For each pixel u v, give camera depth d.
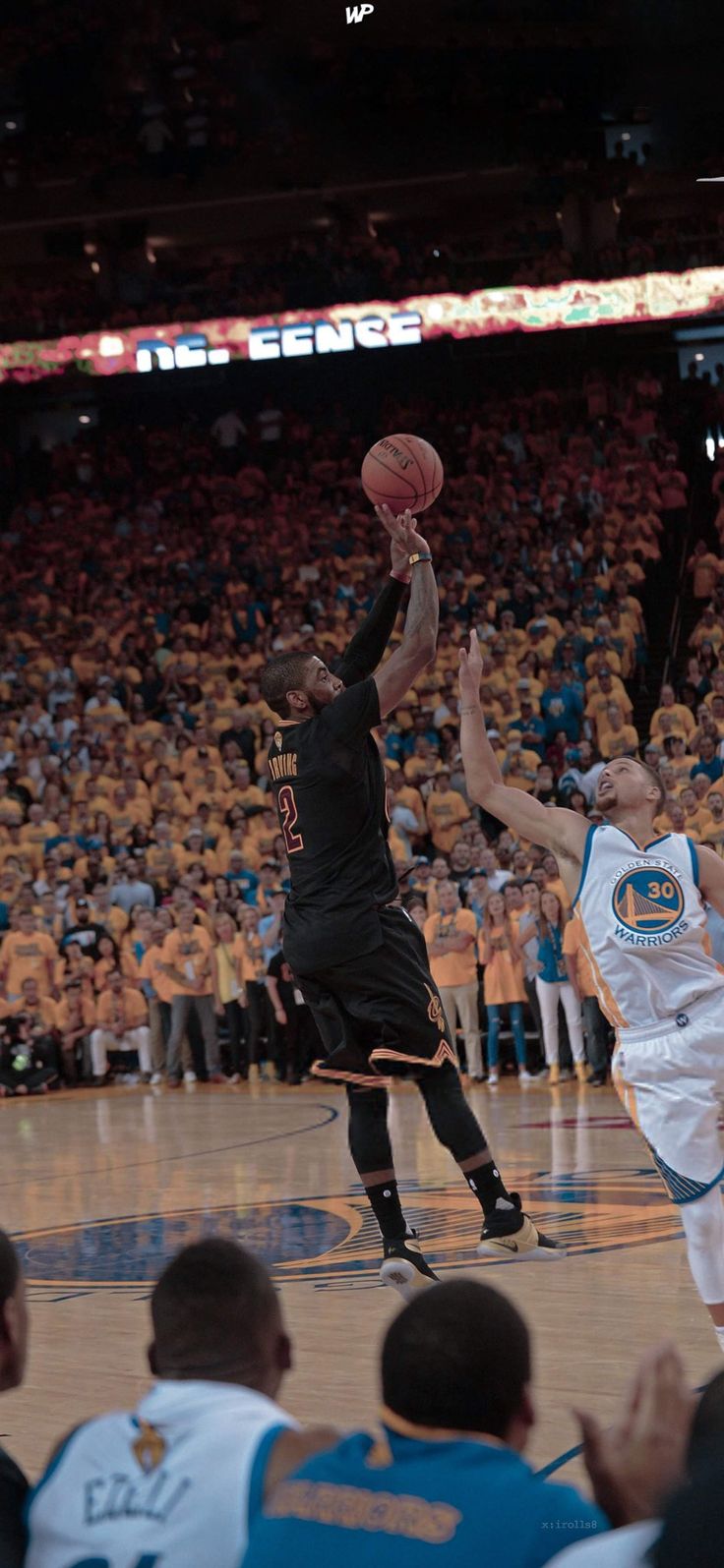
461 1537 1.67
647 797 4.50
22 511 27.36
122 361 27.05
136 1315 5.74
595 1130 10.93
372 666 5.09
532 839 4.61
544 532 23.81
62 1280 6.44
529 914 14.70
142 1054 17.30
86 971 17.30
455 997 15.38
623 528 23.03
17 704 22.25
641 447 24.75
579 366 26.83
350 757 4.77
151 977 16.88
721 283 24.20
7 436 29.73
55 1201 8.63
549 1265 6.23
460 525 24.16
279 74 28.55
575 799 16.48
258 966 16.53
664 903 4.35
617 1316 5.27
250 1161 10.06
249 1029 16.70
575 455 24.81
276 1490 1.82
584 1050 14.72
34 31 29.41
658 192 27.66
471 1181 4.91
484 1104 13.22
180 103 28.89
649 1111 4.35
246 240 29.98
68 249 29.69
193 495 27.12
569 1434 3.93
